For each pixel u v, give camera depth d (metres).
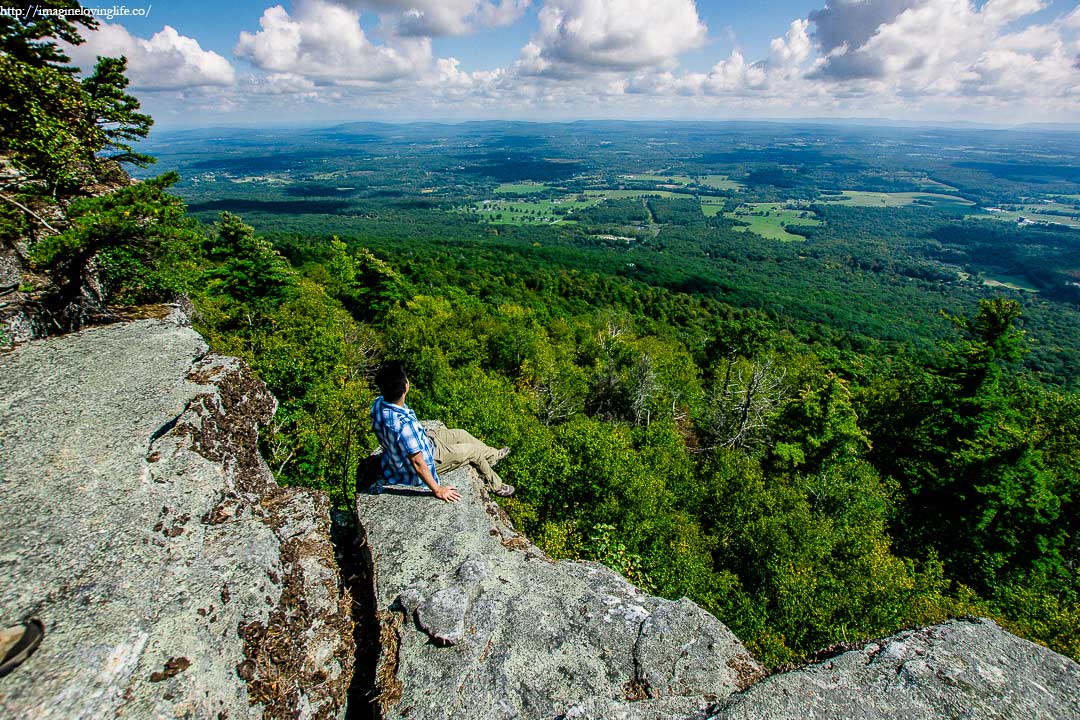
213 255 30.39
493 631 3.75
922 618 15.66
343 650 3.64
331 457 12.82
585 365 46.91
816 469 27.00
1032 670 3.17
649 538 15.68
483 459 5.86
